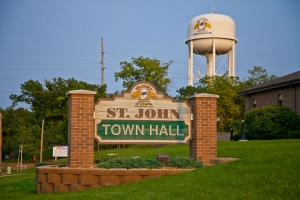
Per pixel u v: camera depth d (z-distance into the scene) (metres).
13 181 22.39
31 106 66.62
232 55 51.12
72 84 63.16
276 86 34.22
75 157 13.68
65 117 51.09
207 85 51.28
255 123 32.00
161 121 14.66
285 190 9.90
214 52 48.91
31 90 64.56
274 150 16.11
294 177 10.77
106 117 14.23
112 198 10.27
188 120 14.87
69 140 13.91
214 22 48.12
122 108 14.39
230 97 51.06
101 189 11.89
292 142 20.66
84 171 12.53
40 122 63.72
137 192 10.84
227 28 48.50
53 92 63.41
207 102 14.88
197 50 50.12
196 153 14.69
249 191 10.10
